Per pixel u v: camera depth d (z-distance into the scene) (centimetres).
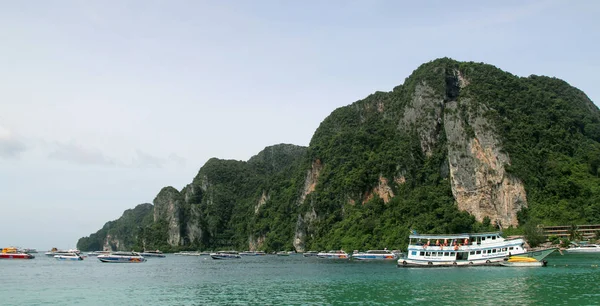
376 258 15050
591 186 15600
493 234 9388
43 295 6925
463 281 7238
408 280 7669
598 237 13600
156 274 10619
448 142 18225
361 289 6825
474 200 16712
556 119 18662
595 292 5938
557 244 13500
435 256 9756
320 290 6894
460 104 18375
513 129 17550
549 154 17125
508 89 19512
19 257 19562
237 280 8700
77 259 19312
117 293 7044
